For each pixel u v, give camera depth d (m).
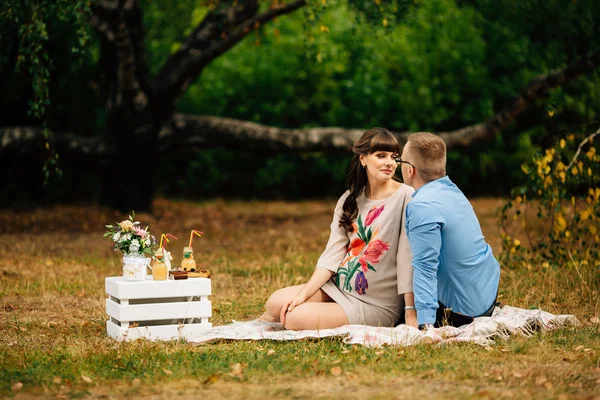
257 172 21.09
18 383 5.00
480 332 5.98
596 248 9.46
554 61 20.17
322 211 18.58
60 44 17.06
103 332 6.86
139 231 6.46
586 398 4.44
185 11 21.78
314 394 4.67
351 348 5.74
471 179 21.30
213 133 16.03
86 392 4.84
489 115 20.77
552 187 9.30
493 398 4.48
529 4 16.94
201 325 6.43
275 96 21.00
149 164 16.42
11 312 7.80
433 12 21.22
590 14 17.44
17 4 9.77
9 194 18.77
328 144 15.82
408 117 20.48
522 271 9.27
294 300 6.30
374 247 6.27
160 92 15.26
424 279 5.94
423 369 5.20
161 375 5.19
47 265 10.72
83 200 19.61
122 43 14.16
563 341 5.93
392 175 6.27
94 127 19.12
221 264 10.95
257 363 5.40
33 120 17.98
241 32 14.57
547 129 20.84
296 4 14.12
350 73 21.09
